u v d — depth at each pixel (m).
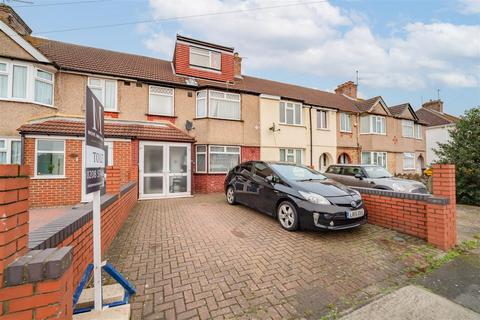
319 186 5.05
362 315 2.35
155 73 12.44
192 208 7.13
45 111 9.16
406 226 4.70
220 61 14.29
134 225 5.25
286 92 16.47
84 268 2.78
